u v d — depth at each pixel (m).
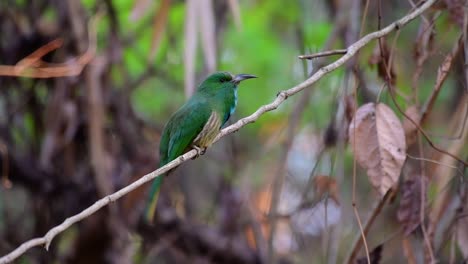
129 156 12.67
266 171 14.44
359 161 7.74
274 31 16.12
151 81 15.84
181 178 14.16
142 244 13.41
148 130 13.46
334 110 10.71
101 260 12.62
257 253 13.43
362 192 12.66
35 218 13.06
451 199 9.22
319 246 11.16
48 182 12.76
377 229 10.70
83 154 12.75
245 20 15.76
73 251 12.73
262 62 15.80
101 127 11.77
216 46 13.16
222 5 13.41
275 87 15.80
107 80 12.28
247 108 15.82
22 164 12.69
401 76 12.02
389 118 7.79
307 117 14.27
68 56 12.49
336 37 12.17
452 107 13.49
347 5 12.17
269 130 15.76
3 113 14.06
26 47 12.81
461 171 8.66
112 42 12.46
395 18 12.71
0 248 13.18
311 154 13.66
